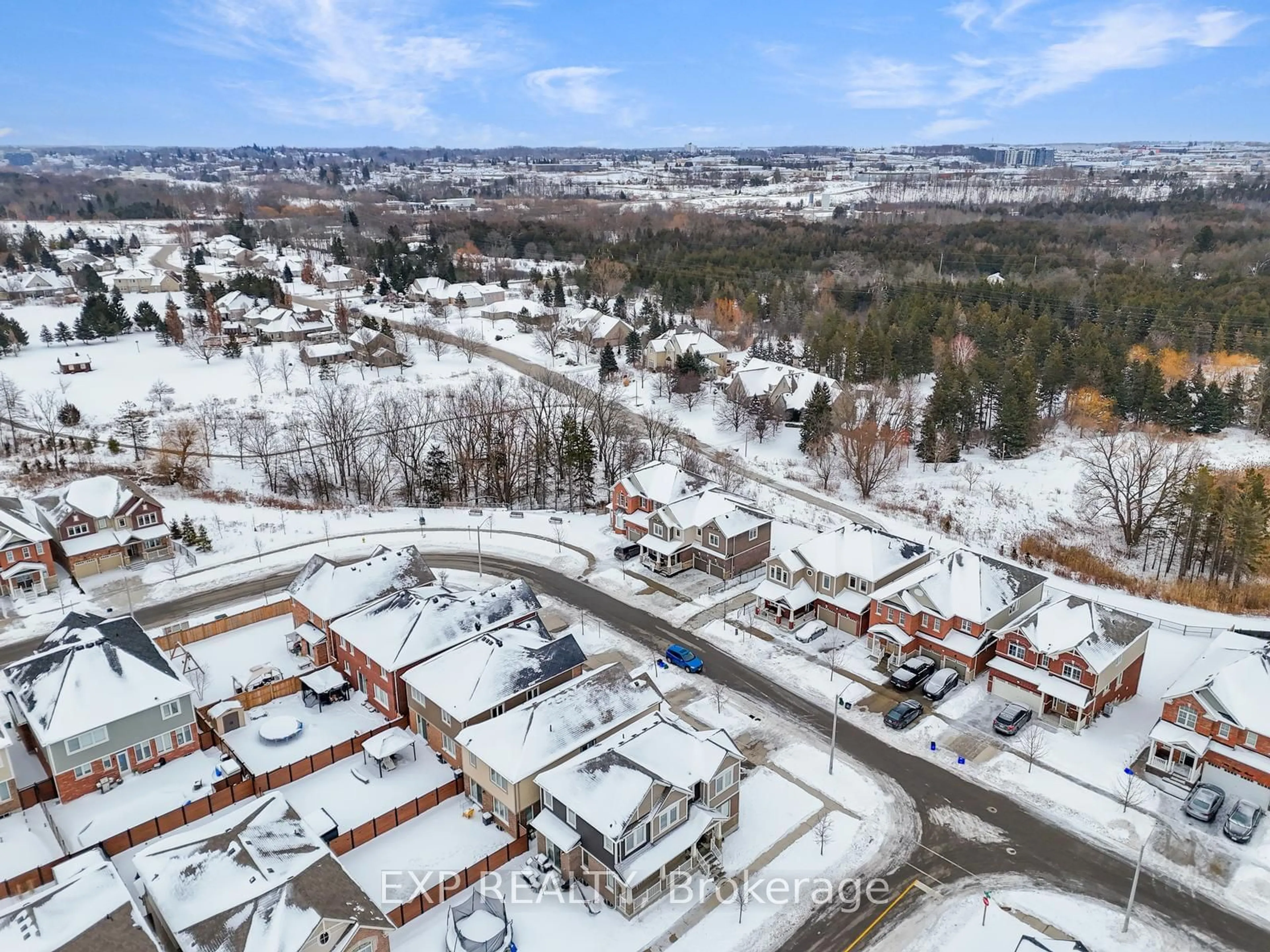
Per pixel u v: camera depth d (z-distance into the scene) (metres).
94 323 150.12
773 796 48.78
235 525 84.94
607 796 41.41
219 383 128.25
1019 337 127.56
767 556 77.69
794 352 148.00
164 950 35.66
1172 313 133.00
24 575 70.19
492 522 87.38
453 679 51.16
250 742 52.78
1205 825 45.75
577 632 66.00
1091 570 78.06
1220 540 77.12
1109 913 40.34
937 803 47.88
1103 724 54.59
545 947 38.88
